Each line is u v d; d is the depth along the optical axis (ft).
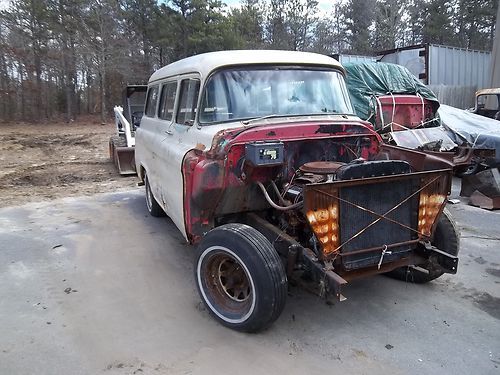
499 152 27.58
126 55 111.45
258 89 13.85
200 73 13.76
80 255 17.08
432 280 14.38
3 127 92.53
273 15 147.54
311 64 14.73
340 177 10.52
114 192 28.35
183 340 11.16
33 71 110.11
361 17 170.30
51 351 10.74
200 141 12.96
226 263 11.96
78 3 103.30
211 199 12.05
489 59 54.03
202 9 112.98
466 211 22.97
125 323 12.01
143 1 112.98
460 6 149.07
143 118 21.85
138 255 17.03
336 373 9.85
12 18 104.99
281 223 12.84
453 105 47.73
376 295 13.50
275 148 11.45
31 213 23.26
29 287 14.29
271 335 11.35
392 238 11.69
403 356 10.46
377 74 29.43
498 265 15.83
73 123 105.40
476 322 11.95
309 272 10.98
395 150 14.30
